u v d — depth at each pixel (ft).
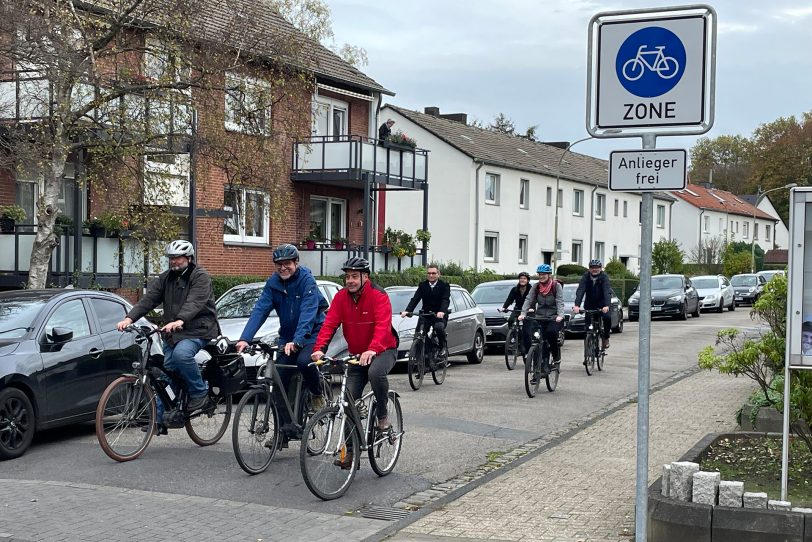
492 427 35.27
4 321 30.50
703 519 18.58
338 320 25.64
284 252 26.89
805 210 20.42
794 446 26.78
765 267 232.73
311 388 27.61
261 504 23.40
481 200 136.77
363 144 89.20
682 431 34.22
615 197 181.78
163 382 28.68
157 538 20.29
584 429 34.94
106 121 48.85
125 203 50.29
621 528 21.25
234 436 25.58
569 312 80.89
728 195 281.54
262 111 53.36
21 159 44.60
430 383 48.96
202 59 49.21
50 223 46.44
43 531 20.68
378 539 20.51
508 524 21.68
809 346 20.40
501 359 64.69
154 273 65.10
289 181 89.04
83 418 31.30
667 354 67.82
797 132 256.73
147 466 27.30
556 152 177.58
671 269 180.96
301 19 54.85
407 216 138.82
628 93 15.35
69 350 30.86
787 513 18.13
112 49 46.83
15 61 44.78
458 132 148.56
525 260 149.79
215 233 79.61
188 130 51.08
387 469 26.94
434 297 47.24
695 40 15.03
